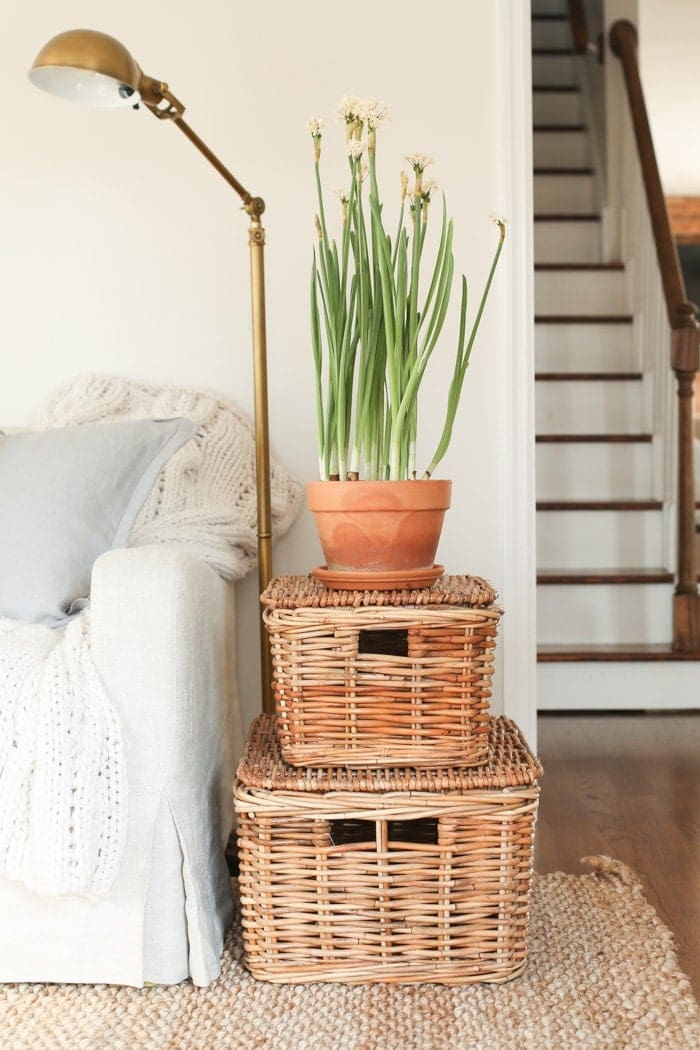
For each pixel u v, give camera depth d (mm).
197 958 1414
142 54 2123
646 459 3523
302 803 1378
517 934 1425
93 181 2146
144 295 2158
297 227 2131
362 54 2107
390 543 1454
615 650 3088
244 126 2129
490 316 2115
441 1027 1297
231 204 2141
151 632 1387
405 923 1414
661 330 3447
